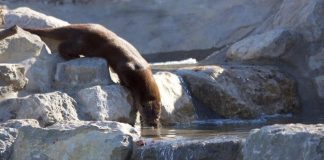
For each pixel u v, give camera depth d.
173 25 37.25
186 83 25.33
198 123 23.83
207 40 35.62
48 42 24.30
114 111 21.55
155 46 36.59
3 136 18.38
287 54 28.25
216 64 28.78
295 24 29.56
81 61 22.53
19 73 21.61
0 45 22.64
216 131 21.20
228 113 25.11
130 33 37.84
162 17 38.00
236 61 29.33
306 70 27.78
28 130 18.12
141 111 22.83
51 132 17.89
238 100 25.17
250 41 29.20
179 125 23.23
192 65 29.50
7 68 21.28
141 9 38.88
